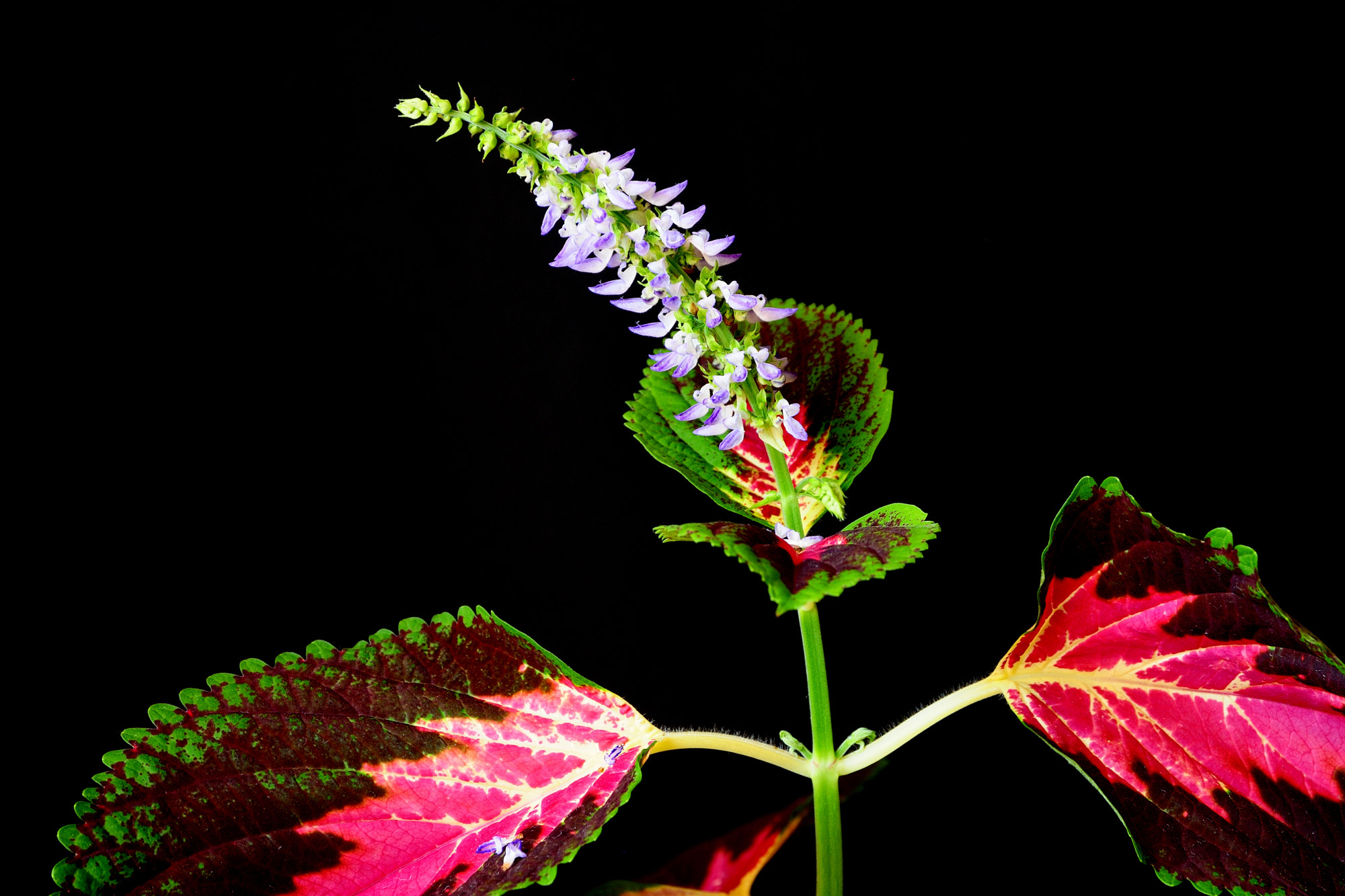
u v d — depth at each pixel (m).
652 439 0.62
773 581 0.54
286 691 0.58
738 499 0.61
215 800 0.57
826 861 0.58
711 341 0.57
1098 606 0.59
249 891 0.57
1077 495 0.59
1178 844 0.56
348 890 0.57
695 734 0.59
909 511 0.56
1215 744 0.58
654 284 0.56
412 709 0.59
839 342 0.64
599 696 0.60
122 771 0.57
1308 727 0.58
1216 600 0.59
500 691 0.59
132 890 0.56
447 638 0.59
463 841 0.58
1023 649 0.59
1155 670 0.59
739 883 0.60
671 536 0.55
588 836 0.56
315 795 0.58
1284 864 0.56
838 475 0.61
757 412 0.58
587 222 0.56
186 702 0.58
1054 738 0.58
